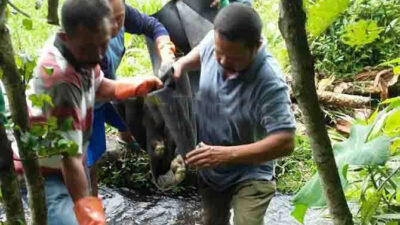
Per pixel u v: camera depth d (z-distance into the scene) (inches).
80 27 87.0
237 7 99.1
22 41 119.0
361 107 201.0
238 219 113.0
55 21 71.3
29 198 57.0
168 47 133.6
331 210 59.0
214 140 112.4
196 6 142.0
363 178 130.1
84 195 94.2
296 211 95.7
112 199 163.6
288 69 217.0
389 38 215.8
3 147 51.7
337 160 92.0
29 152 54.4
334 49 222.7
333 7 63.6
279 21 52.3
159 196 166.2
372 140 92.7
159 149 111.6
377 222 117.7
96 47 89.8
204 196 121.6
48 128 55.9
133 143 162.2
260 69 103.9
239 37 96.7
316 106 54.6
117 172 169.8
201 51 113.5
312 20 65.2
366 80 215.6
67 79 90.9
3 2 49.8
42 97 59.4
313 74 53.6
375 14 220.8
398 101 117.9
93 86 101.5
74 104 92.2
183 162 109.8
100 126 128.1
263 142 104.0
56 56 91.1
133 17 136.5
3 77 52.4
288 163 180.1
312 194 89.0
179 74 112.9
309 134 56.1
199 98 112.4
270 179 114.3
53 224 102.7
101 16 87.9
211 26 140.5
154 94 111.3
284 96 104.5
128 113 115.5
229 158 104.2
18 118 53.9
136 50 225.8
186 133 110.3
